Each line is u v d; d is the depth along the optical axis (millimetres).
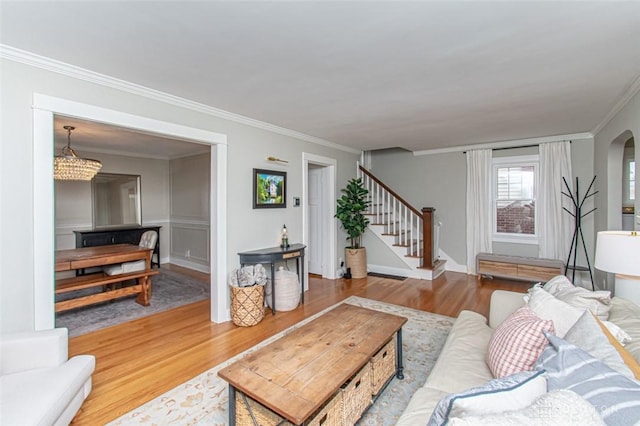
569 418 717
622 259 1781
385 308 3770
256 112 3434
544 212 4848
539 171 4891
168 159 6695
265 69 2334
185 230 6344
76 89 2324
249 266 3453
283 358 1717
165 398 2041
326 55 2117
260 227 3875
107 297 3605
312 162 4852
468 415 855
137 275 3838
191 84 2623
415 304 3922
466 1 1539
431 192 6000
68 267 3375
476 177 5422
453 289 4582
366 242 5871
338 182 5410
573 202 4621
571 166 4664
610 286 3715
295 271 4473
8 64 2027
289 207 4312
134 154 6145
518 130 4363
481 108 3312
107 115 2488
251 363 1665
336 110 3369
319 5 1560
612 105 3232
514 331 1475
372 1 1532
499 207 5348
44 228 2158
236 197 3564
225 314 3404
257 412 1527
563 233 4715
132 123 2643
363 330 2098
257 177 3791
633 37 1887
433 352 2639
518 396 900
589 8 1601
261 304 3326
